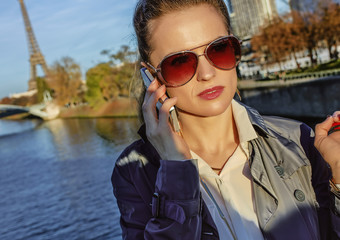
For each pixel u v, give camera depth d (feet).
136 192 4.61
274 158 4.33
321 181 4.32
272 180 4.15
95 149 123.03
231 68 4.05
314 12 126.00
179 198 4.01
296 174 4.31
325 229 4.20
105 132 152.56
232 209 4.16
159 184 4.11
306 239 3.98
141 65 4.84
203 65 3.98
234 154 4.31
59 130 220.02
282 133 4.58
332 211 4.00
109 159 102.53
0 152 182.60
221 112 4.11
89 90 216.13
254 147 4.29
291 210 4.07
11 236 61.82
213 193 4.30
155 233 3.99
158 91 4.25
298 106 108.27
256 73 140.46
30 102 378.94
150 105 4.29
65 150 141.49
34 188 92.94
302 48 130.72
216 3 4.18
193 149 4.47
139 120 5.35
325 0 122.31
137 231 4.50
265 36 138.10
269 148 4.36
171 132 4.16
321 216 4.24
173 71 4.08
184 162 4.02
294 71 131.23
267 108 118.11
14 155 162.40
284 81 116.16
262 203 4.07
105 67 204.64
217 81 4.03
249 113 4.41
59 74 297.12
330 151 3.89
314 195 4.33
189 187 4.01
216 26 4.07
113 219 57.77
